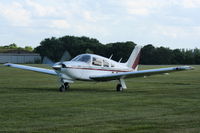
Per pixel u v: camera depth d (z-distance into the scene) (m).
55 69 21.17
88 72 22.17
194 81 32.84
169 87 25.14
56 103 15.08
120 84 22.39
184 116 11.91
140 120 11.14
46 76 40.88
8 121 10.88
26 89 22.36
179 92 20.88
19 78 36.16
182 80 34.81
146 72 21.03
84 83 28.77
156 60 117.69
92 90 22.28
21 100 16.09
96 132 9.45
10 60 142.62
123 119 11.30
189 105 14.69
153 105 14.63
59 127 10.05
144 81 33.22
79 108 13.61
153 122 10.83
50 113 12.41
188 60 117.50
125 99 16.78
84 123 10.62
